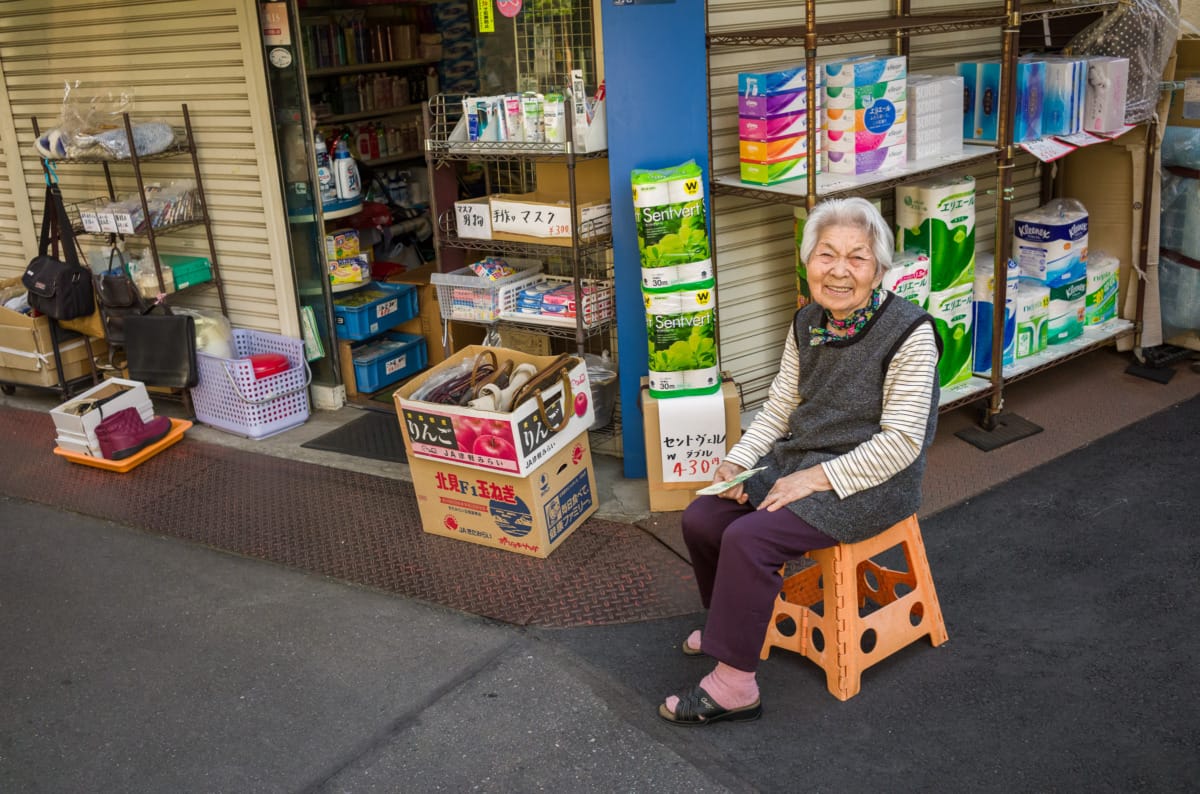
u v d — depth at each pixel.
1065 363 5.14
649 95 3.76
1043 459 4.19
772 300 4.39
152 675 3.23
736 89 4.01
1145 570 3.39
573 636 3.27
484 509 3.75
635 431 4.19
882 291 2.67
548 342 4.75
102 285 4.98
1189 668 2.90
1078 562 3.46
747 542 2.64
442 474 3.78
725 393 3.85
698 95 3.78
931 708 2.82
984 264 4.54
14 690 3.20
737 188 3.83
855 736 2.74
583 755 2.75
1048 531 3.67
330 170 4.99
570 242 3.99
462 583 3.61
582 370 3.80
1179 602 3.21
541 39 4.33
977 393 4.34
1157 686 2.84
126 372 5.33
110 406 4.74
